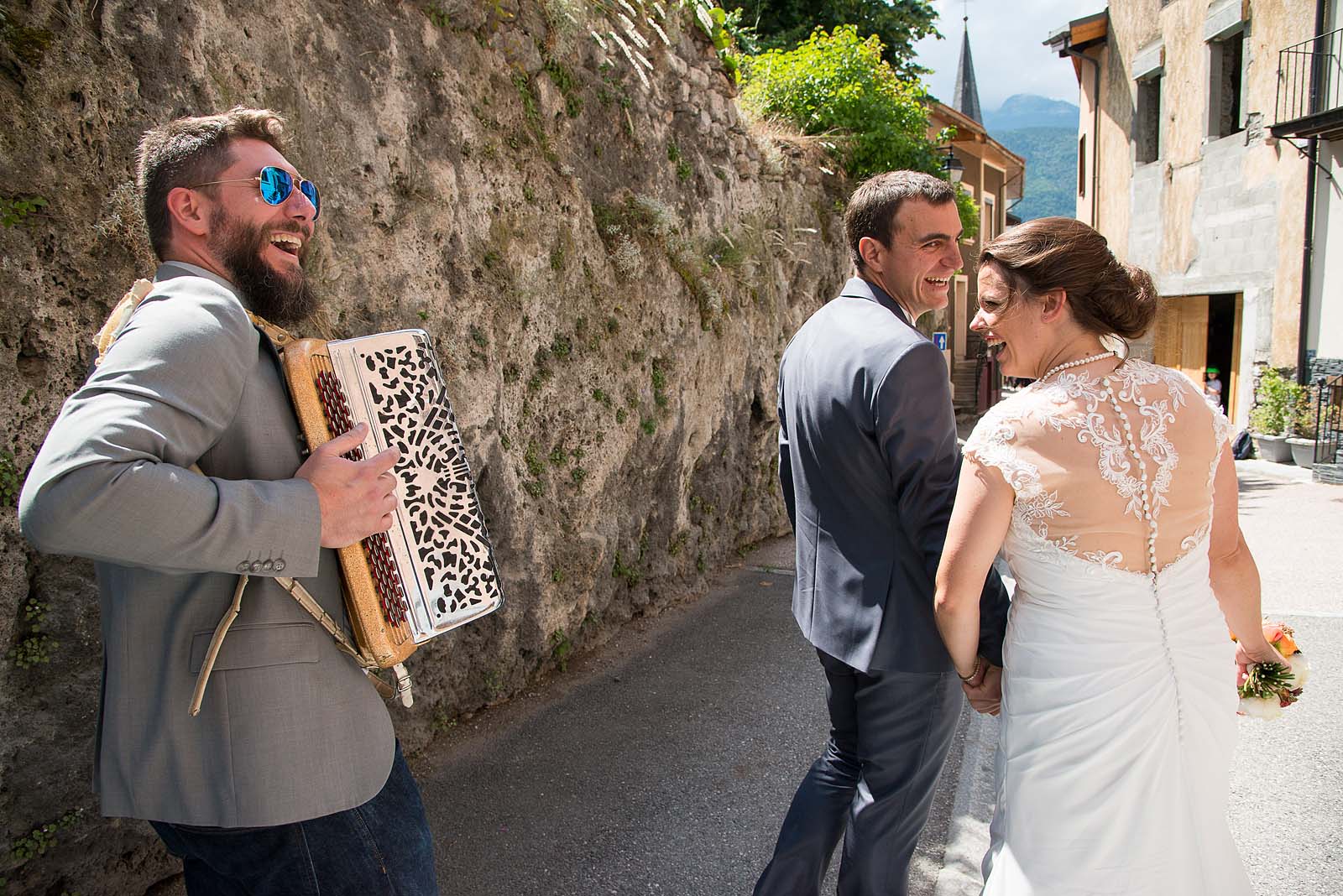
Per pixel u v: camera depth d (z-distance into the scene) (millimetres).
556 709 3674
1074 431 1613
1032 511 1651
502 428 3457
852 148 8570
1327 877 2576
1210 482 1688
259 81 2492
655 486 4785
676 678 4020
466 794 3021
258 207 1506
